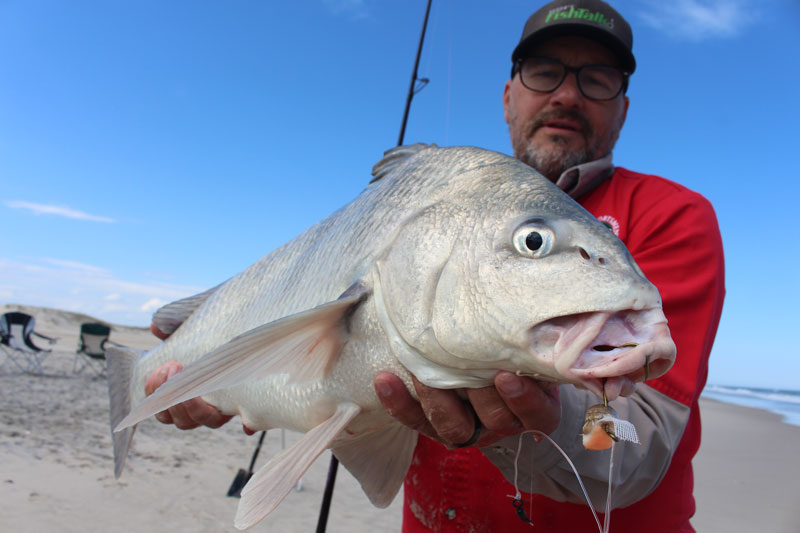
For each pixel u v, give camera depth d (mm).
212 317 663
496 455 421
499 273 342
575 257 328
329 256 491
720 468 2143
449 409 375
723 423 3854
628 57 691
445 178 422
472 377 364
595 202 585
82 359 4266
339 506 1415
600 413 317
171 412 612
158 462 1558
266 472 417
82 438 1696
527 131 722
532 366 331
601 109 693
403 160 485
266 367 413
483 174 403
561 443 385
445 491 550
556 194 373
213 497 1303
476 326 344
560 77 697
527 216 351
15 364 3502
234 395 550
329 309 401
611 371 290
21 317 3250
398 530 1272
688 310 457
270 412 509
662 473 426
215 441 1950
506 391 341
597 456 389
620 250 332
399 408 393
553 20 682
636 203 548
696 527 1390
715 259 484
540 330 325
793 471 2137
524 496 517
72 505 1139
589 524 501
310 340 414
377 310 405
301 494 1493
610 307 305
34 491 1182
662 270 480
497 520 527
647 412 415
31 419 1862
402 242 398
